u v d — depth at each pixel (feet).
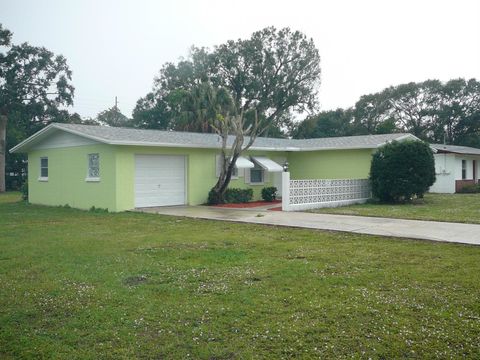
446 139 183.21
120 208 55.06
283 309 17.61
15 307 18.21
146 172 58.54
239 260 26.32
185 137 67.51
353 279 21.81
